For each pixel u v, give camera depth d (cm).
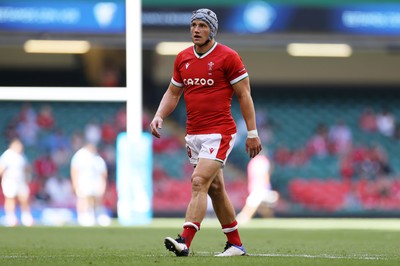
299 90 10175
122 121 9188
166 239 2438
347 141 9319
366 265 2311
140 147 7462
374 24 7831
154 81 9781
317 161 9219
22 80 9962
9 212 7206
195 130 2514
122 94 8981
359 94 10175
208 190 2538
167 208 8225
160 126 2572
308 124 10031
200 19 2473
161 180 8325
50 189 8144
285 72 10106
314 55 9750
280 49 9244
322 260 2470
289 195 8812
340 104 10131
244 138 9475
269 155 9275
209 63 2483
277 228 5719
